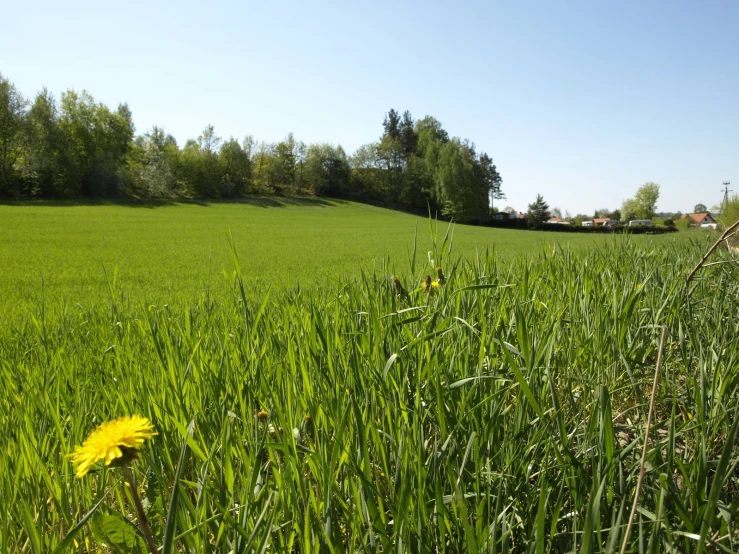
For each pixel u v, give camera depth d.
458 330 2.79
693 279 4.38
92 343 4.17
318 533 1.58
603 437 1.79
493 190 129.25
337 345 2.60
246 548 1.39
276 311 4.38
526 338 2.15
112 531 1.58
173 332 3.74
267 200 103.31
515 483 1.84
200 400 2.52
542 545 1.33
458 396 2.24
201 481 1.74
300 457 2.00
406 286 4.07
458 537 1.57
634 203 110.44
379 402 2.39
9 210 57.53
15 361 3.75
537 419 2.03
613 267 5.20
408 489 1.57
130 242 33.06
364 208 103.19
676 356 3.44
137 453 1.23
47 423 2.49
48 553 1.82
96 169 86.00
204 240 36.19
